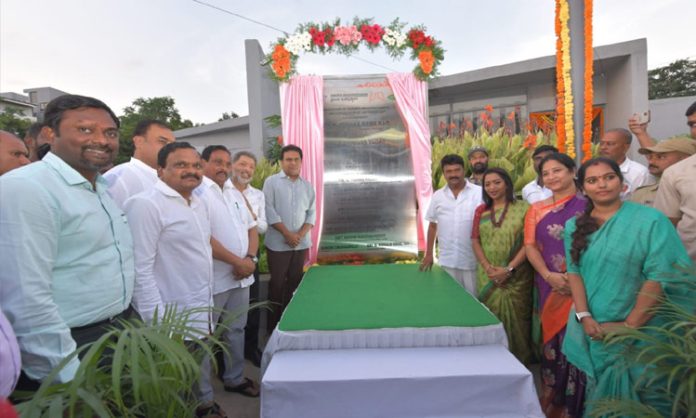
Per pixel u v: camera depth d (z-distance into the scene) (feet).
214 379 10.71
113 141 5.44
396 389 6.15
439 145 18.74
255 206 11.84
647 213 6.04
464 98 38.70
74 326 5.06
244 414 9.00
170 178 7.22
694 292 5.79
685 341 4.87
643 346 5.61
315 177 15.30
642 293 5.59
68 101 5.20
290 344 7.31
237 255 9.35
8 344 3.59
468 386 6.17
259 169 17.19
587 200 6.72
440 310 8.28
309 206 13.32
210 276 7.84
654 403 5.77
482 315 7.91
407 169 15.62
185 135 53.98
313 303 9.00
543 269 8.25
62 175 5.10
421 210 15.46
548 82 35.01
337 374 6.29
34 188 4.61
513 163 17.46
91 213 5.29
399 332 7.35
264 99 26.21
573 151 11.45
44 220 4.62
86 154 5.16
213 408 8.07
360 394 6.14
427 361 6.72
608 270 6.19
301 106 15.31
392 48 15.01
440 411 6.18
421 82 15.55
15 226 4.40
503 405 6.19
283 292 13.04
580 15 11.20
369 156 15.57
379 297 9.41
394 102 15.56
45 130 5.24
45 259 4.61
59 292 4.94
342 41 14.70
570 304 7.95
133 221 6.82
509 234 9.41
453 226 11.30
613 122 32.73
